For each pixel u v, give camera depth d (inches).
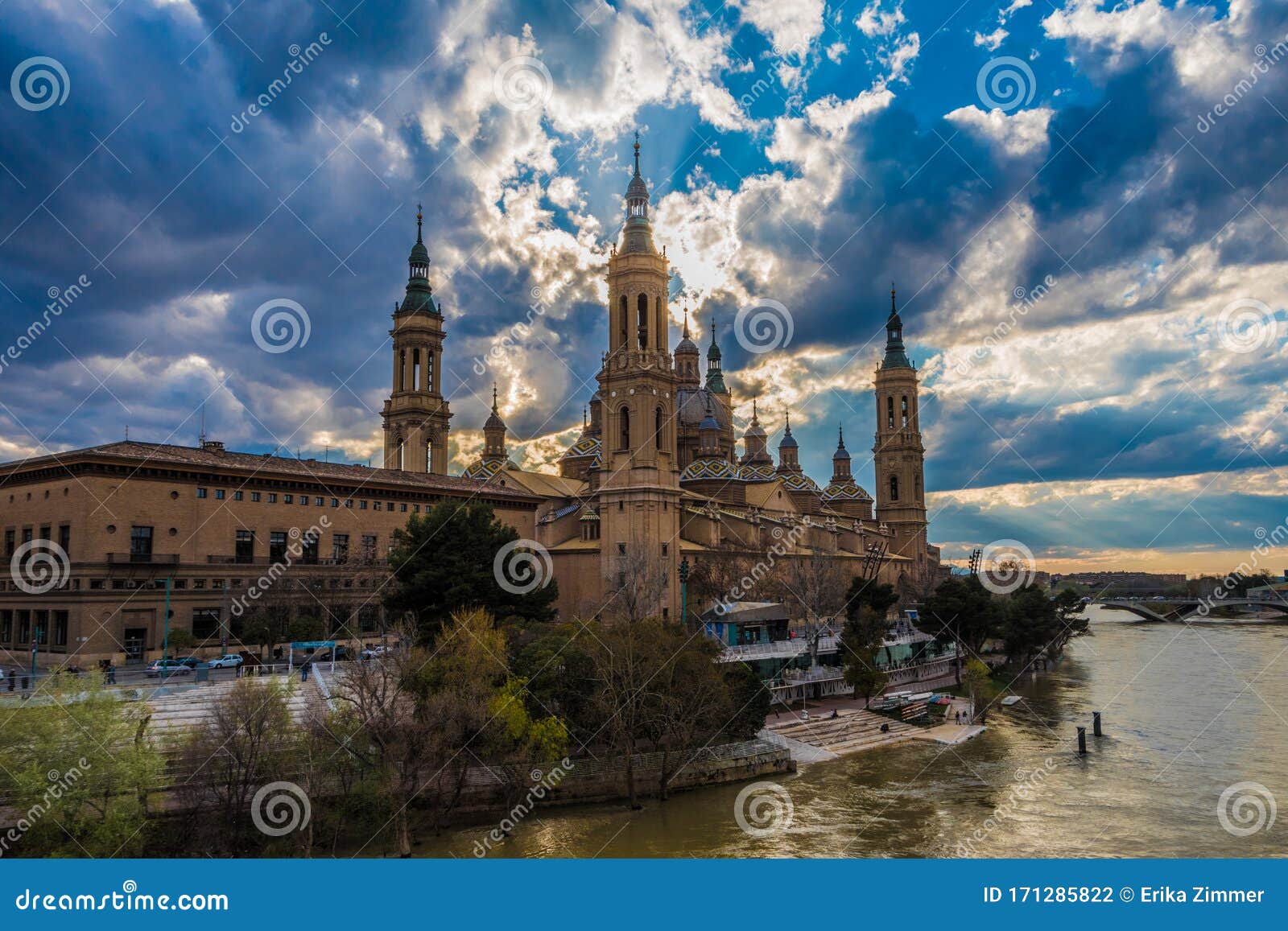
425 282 6259.8
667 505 4768.7
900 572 7391.7
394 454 6003.9
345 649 3221.0
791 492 7155.5
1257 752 3307.1
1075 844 2300.7
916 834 2389.3
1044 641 5718.5
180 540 3715.6
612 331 5027.1
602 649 2824.8
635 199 5073.8
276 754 2142.0
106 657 3442.4
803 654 4330.7
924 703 4200.3
